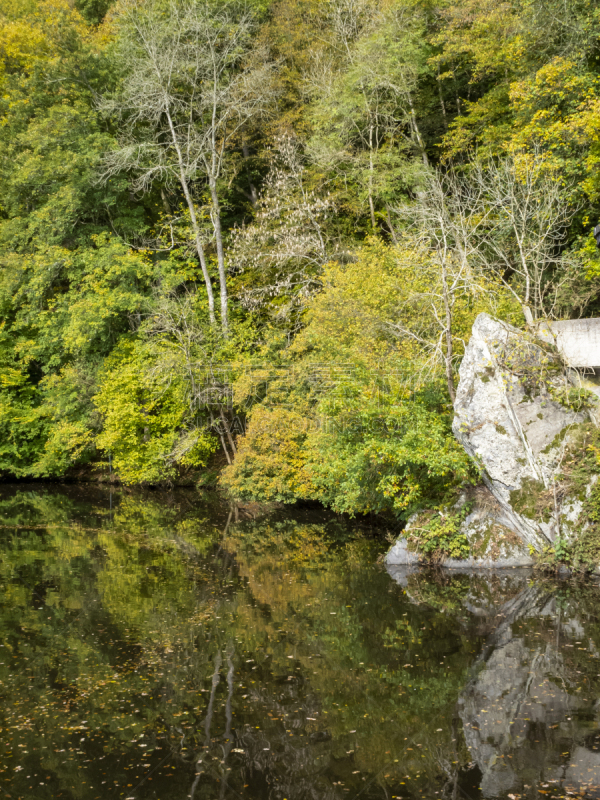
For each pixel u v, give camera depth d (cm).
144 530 1745
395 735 627
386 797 528
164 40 2569
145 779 565
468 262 1509
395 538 1444
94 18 3291
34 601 1100
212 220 2525
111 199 2622
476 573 1171
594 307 1723
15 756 606
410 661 800
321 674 773
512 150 1628
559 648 806
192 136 2764
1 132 2819
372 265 1698
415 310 1555
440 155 2406
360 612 996
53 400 2639
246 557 1404
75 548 1535
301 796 529
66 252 2603
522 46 1834
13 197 2753
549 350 1152
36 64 2733
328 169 2448
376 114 2389
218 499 2183
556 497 1115
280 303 2408
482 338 1159
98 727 659
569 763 564
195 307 2462
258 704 702
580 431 1119
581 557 1092
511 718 642
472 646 834
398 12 2469
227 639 899
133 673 791
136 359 2422
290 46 2784
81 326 2481
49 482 2808
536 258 1594
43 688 752
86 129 2705
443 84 2639
